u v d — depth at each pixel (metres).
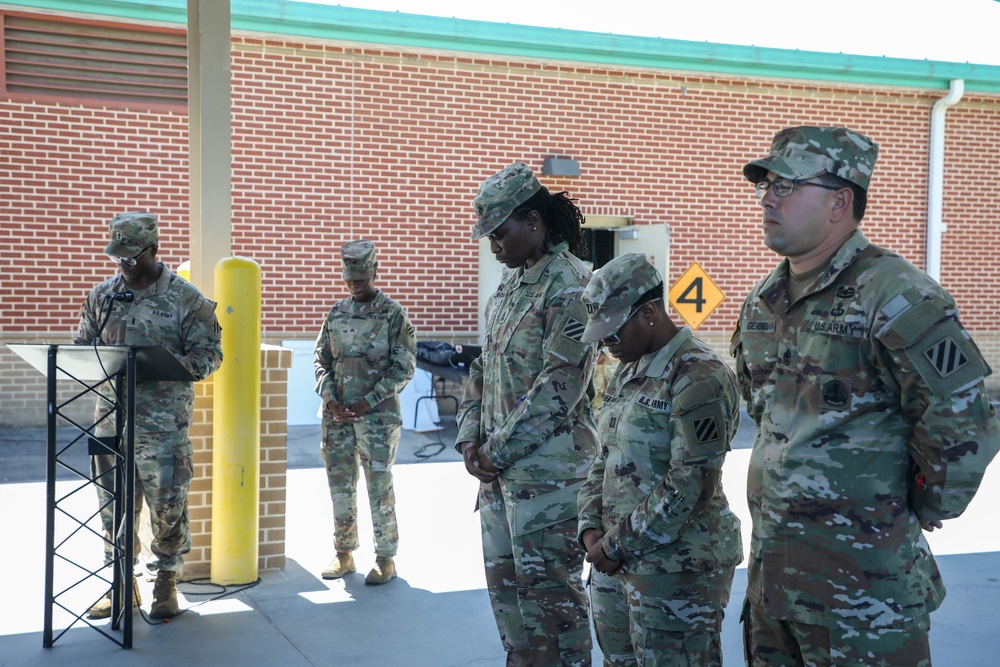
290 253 10.41
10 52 9.30
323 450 5.32
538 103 11.11
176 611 4.61
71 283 9.69
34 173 9.48
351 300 5.32
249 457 5.10
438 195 10.88
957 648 4.10
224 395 5.05
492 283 10.98
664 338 2.60
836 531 2.14
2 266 9.45
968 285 12.87
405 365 5.16
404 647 4.21
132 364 4.04
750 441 10.17
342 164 10.52
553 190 11.25
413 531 6.33
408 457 9.06
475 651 4.17
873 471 2.13
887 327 2.06
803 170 2.20
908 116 12.41
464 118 10.88
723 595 2.57
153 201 9.89
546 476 3.14
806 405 2.21
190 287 4.59
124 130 9.75
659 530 2.45
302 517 6.77
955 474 2.02
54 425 4.14
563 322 3.09
